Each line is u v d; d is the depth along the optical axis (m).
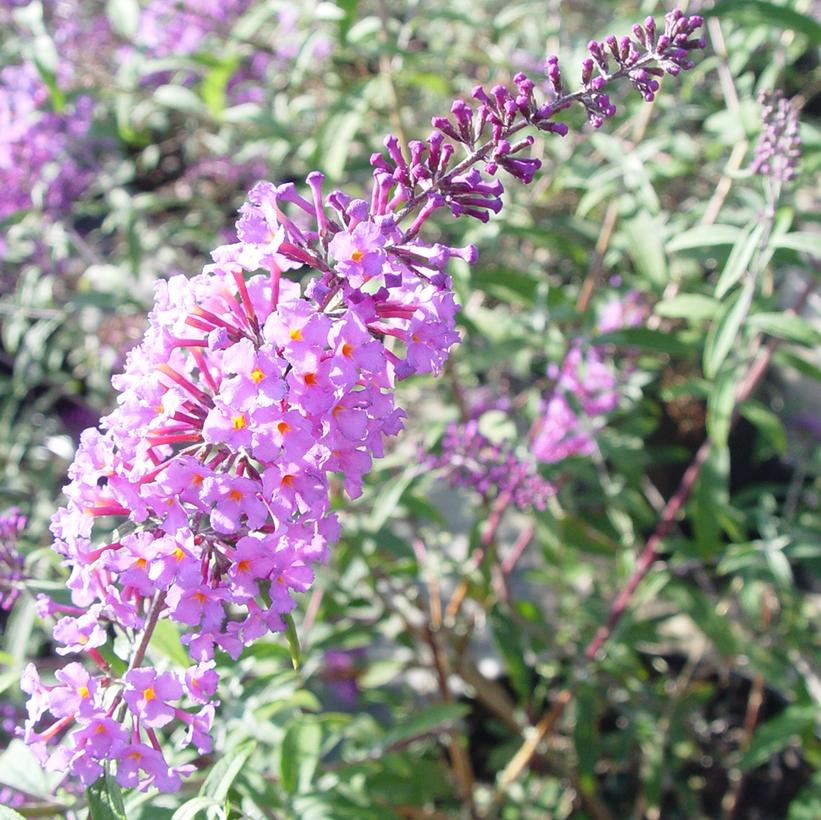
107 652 0.19
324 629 0.35
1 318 0.54
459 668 0.37
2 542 0.23
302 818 0.25
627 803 0.41
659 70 0.17
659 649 0.44
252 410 0.16
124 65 0.46
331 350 0.16
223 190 0.51
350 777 0.28
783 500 0.50
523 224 0.37
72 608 0.19
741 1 0.29
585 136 0.39
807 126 0.34
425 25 0.46
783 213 0.28
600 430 0.36
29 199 0.45
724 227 0.29
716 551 0.35
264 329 0.16
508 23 0.40
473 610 0.41
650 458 0.38
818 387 0.47
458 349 0.37
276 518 0.16
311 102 0.44
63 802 0.22
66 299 0.46
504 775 0.36
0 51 0.48
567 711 0.41
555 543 0.34
